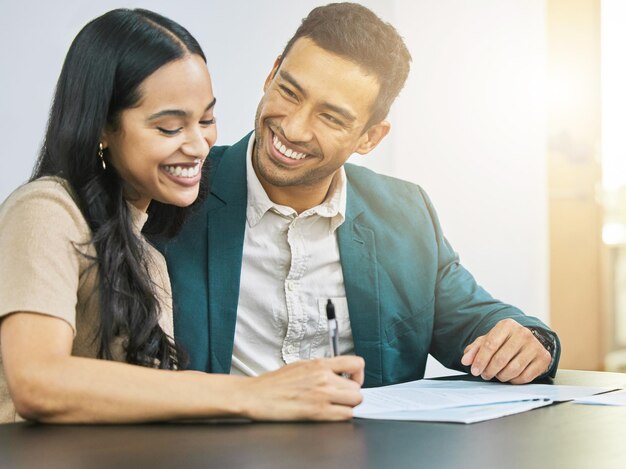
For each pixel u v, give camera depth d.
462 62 3.50
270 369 1.70
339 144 1.63
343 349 1.77
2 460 0.84
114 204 1.26
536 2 3.71
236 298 1.64
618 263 4.12
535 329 1.55
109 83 1.20
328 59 1.60
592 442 0.94
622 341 4.09
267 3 2.79
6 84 2.24
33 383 1.01
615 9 4.26
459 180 3.50
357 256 1.75
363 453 0.87
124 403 1.00
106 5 2.43
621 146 4.30
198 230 1.66
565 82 3.84
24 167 2.28
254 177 1.69
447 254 1.88
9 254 1.10
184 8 2.57
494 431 1.00
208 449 0.88
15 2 2.25
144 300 1.27
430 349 1.86
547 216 3.79
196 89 1.22
